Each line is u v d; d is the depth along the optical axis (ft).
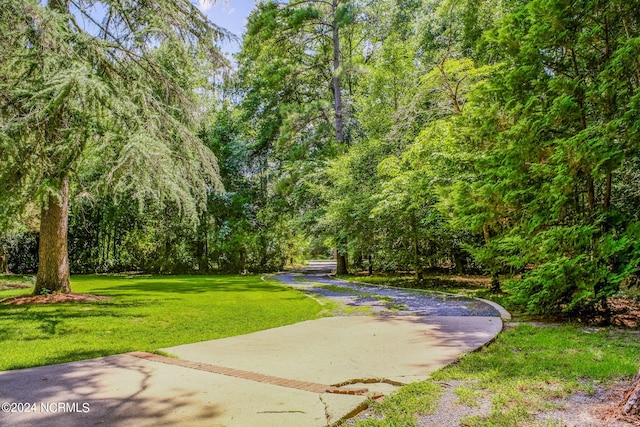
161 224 69.36
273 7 63.46
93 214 69.72
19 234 54.85
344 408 9.80
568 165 22.22
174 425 8.92
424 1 65.46
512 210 28.22
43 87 24.75
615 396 10.43
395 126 46.68
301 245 94.68
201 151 33.68
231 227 76.74
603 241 21.17
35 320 23.59
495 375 12.49
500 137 27.94
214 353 15.94
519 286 24.95
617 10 22.94
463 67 40.93
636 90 20.72
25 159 25.61
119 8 30.09
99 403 10.36
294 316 26.27
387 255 48.52
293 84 72.38
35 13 23.91
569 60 26.18
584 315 23.89
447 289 41.70
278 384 11.81
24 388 11.63
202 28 34.45
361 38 75.20
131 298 34.71
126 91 29.07
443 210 34.65
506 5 40.60
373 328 21.16
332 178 58.23
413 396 10.66
